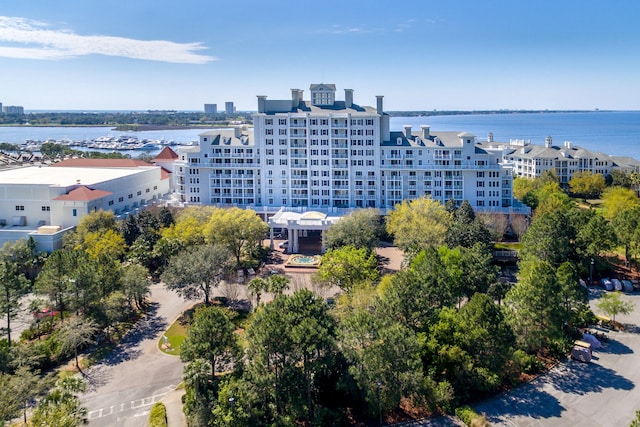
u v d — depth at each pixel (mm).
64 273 88188
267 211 160125
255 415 58969
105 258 93562
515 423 62812
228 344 66312
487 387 67188
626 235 114000
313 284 100750
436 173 158375
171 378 74125
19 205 144500
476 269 86812
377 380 61500
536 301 75625
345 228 117250
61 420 53188
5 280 81938
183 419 63188
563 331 80688
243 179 165875
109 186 152750
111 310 86062
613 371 74875
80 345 82875
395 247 140625
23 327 93250
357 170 162000
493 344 68125
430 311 71750
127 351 82812
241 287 109750
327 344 62219
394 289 72688
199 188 168625
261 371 60656
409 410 66062
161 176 194250
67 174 166875
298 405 61062
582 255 111688
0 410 56594
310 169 162875
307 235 157625
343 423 63125
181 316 95375
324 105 169750
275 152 163875
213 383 64750
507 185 156000
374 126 158625
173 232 124188
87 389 71188
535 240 109500
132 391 70750
